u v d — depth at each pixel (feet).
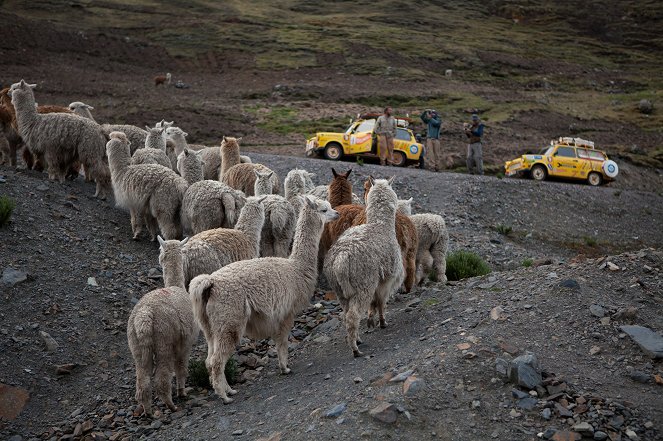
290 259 24.89
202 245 27.30
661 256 27.50
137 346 22.04
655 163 115.44
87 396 24.70
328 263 24.50
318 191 37.60
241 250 28.53
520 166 88.12
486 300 25.96
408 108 137.59
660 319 22.85
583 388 19.25
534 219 65.31
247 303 21.88
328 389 21.13
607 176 88.12
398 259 25.45
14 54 146.92
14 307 27.86
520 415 18.34
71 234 34.53
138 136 45.91
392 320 26.86
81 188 41.06
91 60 156.46
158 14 209.87
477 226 58.03
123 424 22.71
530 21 284.41
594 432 17.42
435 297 28.25
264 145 99.19
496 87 176.24
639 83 199.31
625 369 20.18
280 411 20.56
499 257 48.47
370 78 165.37
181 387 23.73
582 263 28.04
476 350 21.11
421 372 20.16
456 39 228.02
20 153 57.06
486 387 19.51
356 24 228.84
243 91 142.00
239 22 212.64
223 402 22.65
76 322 28.22
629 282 25.40
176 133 46.34
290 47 187.11
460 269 35.70
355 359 23.52
